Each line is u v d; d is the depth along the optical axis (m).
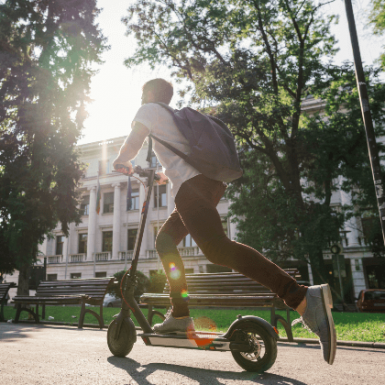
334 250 13.59
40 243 17.27
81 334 4.72
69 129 16.84
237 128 17.16
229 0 18.39
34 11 16.91
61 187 16.42
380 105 18.64
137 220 35.59
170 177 1.96
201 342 2.22
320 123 20.64
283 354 3.03
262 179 20.72
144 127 2.00
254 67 17.81
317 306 1.64
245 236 20.39
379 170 7.70
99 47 17.47
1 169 17.22
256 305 4.16
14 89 16.52
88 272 36.06
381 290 18.97
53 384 1.72
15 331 5.13
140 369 2.12
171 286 2.29
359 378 1.94
